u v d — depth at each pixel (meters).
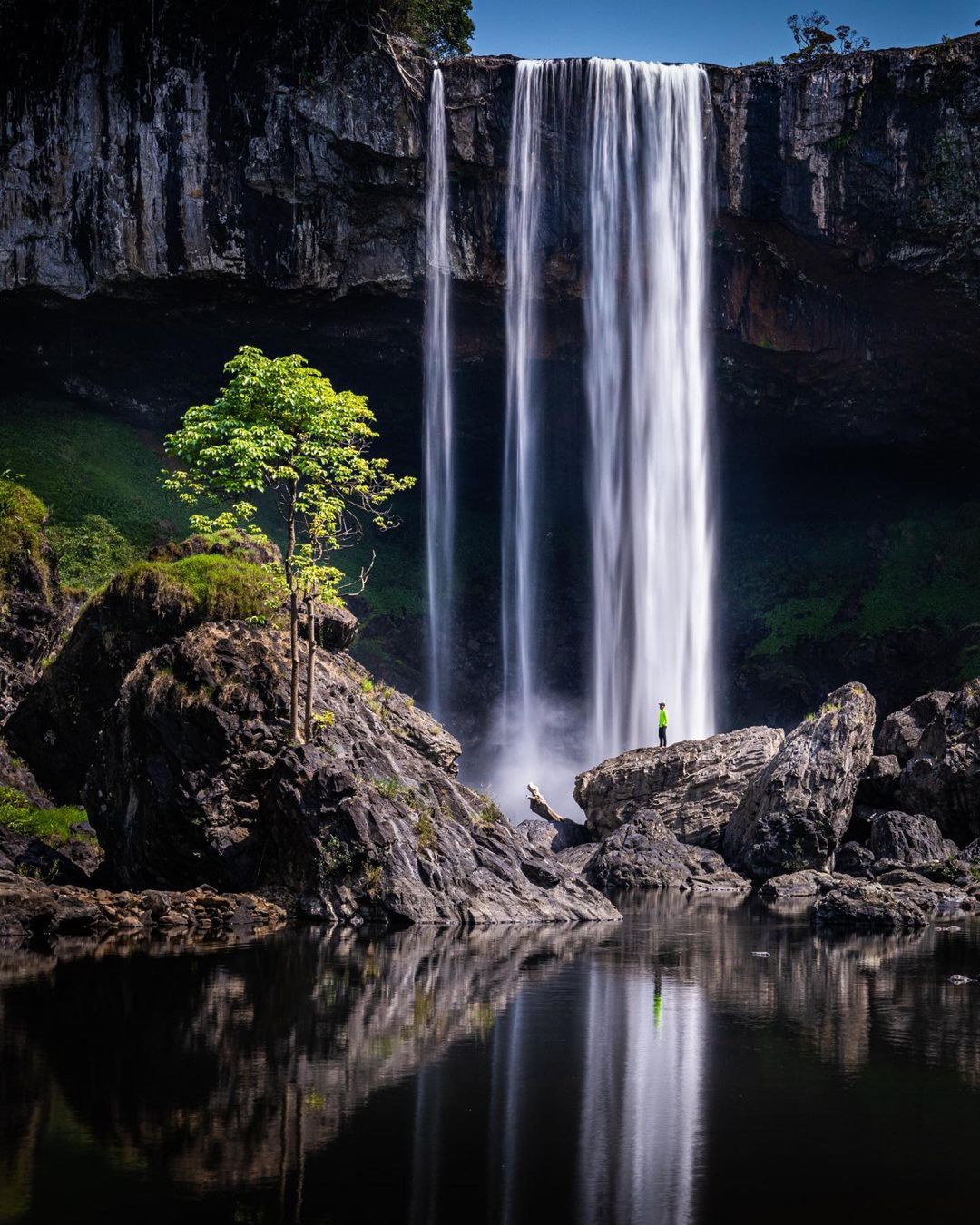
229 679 23.39
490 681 63.53
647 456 55.19
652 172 51.12
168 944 17.20
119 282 51.53
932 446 60.22
